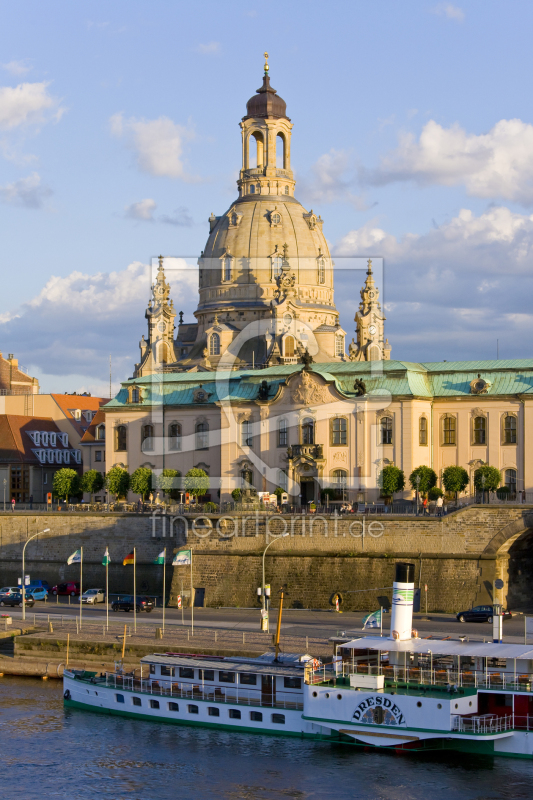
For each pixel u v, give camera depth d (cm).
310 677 14812
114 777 13400
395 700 14125
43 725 15350
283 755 14100
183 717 15412
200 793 12888
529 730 13912
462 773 13412
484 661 14412
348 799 12675
